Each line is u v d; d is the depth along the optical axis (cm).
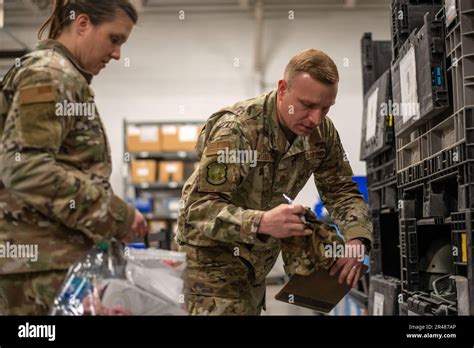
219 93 673
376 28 640
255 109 162
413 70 180
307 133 157
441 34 166
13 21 439
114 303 116
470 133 147
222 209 145
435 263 193
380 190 249
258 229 140
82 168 122
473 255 146
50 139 113
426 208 181
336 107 650
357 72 645
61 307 116
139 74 674
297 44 651
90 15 124
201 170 151
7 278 120
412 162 200
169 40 661
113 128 676
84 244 123
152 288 119
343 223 171
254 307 175
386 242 246
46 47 123
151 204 650
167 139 633
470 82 148
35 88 113
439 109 163
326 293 161
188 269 166
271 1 636
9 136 112
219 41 660
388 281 228
